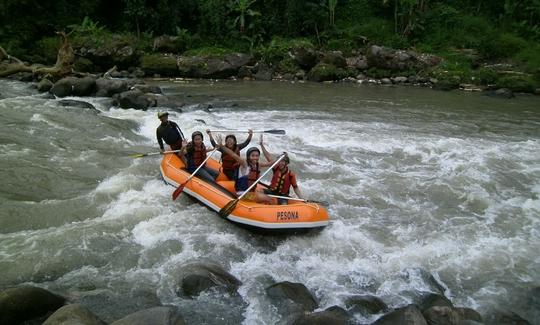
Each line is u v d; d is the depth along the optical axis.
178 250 5.50
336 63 23.33
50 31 23.56
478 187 8.23
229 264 5.31
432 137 11.48
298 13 26.08
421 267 5.48
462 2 28.80
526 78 20.67
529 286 5.17
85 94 14.18
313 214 6.04
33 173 7.54
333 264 5.48
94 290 4.70
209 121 12.15
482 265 5.61
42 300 4.20
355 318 4.45
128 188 7.21
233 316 4.40
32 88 14.97
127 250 5.45
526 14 26.84
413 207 7.34
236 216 6.00
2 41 21.39
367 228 6.45
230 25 25.22
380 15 27.97
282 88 19.70
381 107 15.59
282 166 6.32
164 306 4.18
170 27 25.58
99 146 9.27
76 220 6.16
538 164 9.65
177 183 7.06
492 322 4.43
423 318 4.20
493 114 14.86
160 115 7.92
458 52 24.39
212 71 22.30
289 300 4.57
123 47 22.06
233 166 7.22
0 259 5.09
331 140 10.84
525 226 6.78
